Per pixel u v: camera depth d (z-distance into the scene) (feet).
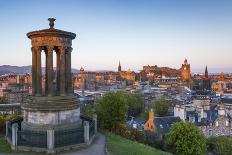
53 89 112.57
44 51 115.65
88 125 105.19
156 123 360.28
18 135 99.40
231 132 377.30
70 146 100.01
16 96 489.67
